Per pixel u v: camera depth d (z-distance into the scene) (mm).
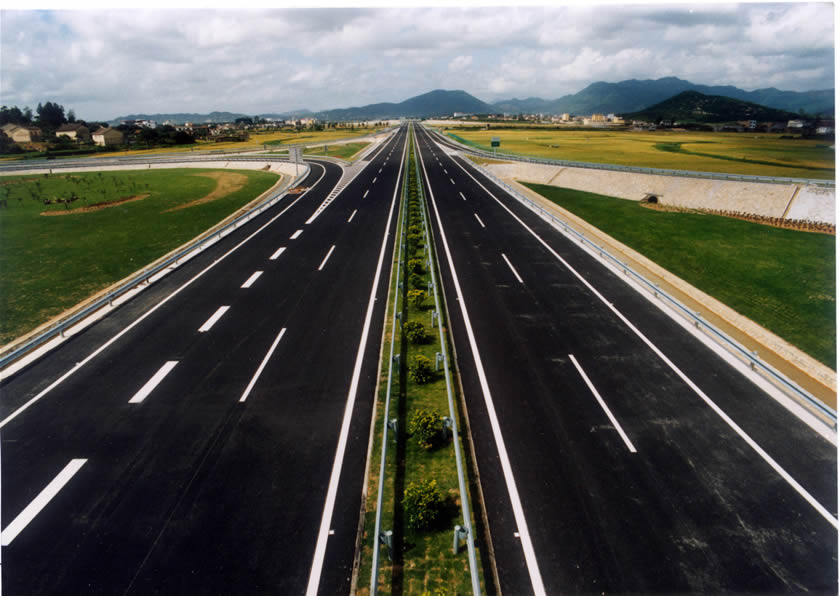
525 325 17391
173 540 8719
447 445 11289
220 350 15594
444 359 13461
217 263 24375
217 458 10773
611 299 19719
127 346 15867
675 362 14836
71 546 8594
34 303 19812
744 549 8594
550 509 9469
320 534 8867
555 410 12516
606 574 8164
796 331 18797
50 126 141500
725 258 26375
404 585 7961
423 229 29281
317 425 11906
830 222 30844
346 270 23188
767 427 11828
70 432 11633
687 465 10586
